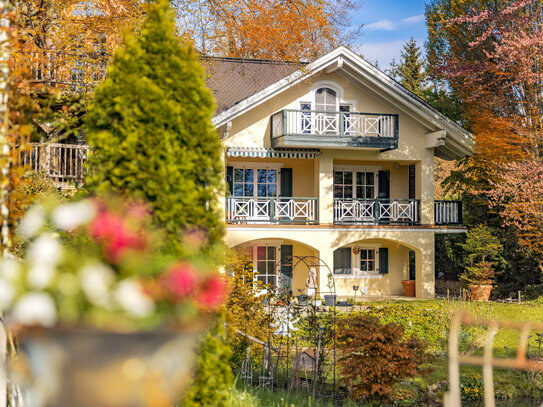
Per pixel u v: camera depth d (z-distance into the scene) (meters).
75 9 17.59
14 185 5.05
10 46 5.18
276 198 22.03
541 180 20.28
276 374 11.12
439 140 22.86
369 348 9.56
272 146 22.09
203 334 4.56
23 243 7.11
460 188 27.89
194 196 4.52
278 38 19.47
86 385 2.88
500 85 22.89
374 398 9.74
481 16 21.86
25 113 5.22
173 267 3.38
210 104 4.82
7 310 2.98
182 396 4.41
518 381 12.61
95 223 3.51
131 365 2.90
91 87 16.19
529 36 20.77
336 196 24.69
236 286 12.66
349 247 24.95
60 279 2.99
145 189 4.41
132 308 3.02
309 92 22.55
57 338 2.87
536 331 16.67
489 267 24.03
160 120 4.51
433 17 26.52
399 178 25.33
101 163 4.55
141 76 4.66
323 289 21.88
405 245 24.09
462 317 4.90
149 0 4.88
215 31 17.67
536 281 24.88
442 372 12.84
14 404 4.43
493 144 22.06
